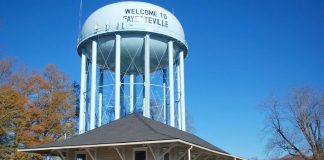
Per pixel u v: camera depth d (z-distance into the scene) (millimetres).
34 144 38188
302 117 47719
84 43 35219
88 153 23953
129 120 26094
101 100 36250
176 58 37500
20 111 37500
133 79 36750
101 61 35750
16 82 43812
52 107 42562
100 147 23672
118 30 33094
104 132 24672
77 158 25250
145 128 24234
